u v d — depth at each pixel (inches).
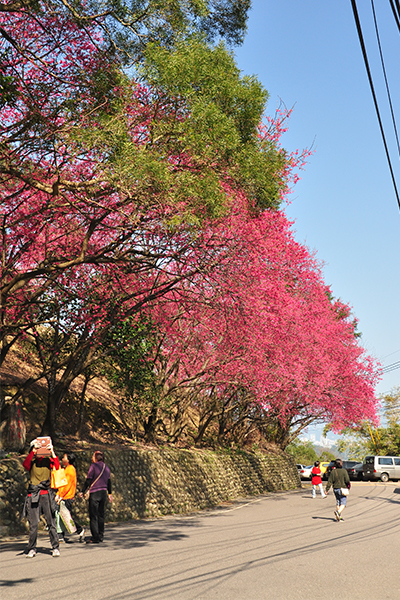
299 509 757.9
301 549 370.6
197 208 417.7
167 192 392.2
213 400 987.9
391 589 256.1
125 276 559.8
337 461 593.0
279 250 678.5
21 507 446.0
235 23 535.2
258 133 519.5
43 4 420.5
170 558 322.7
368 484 1528.1
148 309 663.1
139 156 379.2
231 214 514.3
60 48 434.9
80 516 530.3
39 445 338.0
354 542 413.7
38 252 565.0
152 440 794.8
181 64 410.0
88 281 557.3
